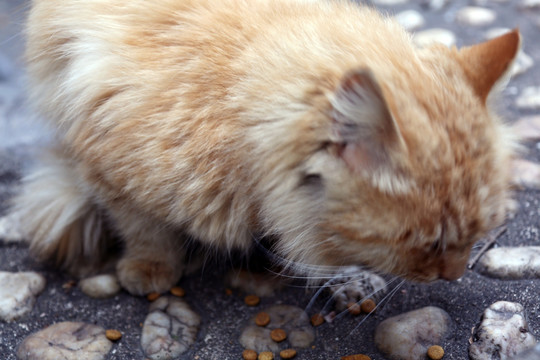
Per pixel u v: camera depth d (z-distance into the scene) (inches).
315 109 25.3
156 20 28.6
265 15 28.3
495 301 29.9
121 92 28.2
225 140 27.0
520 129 38.0
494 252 31.5
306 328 29.8
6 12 49.1
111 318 30.8
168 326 30.1
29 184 33.7
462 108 26.0
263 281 31.7
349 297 30.5
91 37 28.9
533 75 42.1
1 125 40.9
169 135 27.6
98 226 32.8
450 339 28.8
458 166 25.6
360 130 25.0
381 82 25.3
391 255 26.4
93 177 29.5
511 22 47.3
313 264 27.8
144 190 28.3
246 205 27.7
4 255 33.6
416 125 25.3
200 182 27.5
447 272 26.8
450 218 25.8
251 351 29.1
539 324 28.8
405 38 28.0
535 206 34.1
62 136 30.8
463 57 27.2
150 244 31.4
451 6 50.2
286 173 26.1
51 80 30.8
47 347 29.3
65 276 32.7
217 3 28.7
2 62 45.0
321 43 26.8
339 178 25.5
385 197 25.4
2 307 30.6
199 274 32.3
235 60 27.3
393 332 29.0
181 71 27.7
